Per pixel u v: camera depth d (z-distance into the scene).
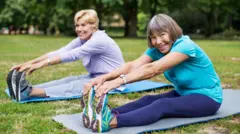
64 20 30.28
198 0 26.75
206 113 3.52
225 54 11.91
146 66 3.13
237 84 5.78
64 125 3.31
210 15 29.20
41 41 20.14
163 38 3.33
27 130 3.13
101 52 4.63
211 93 3.48
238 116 3.74
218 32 31.89
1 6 36.47
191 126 3.32
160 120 3.42
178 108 3.36
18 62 9.09
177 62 3.22
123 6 26.88
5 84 5.54
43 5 28.66
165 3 26.66
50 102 4.33
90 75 4.96
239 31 31.41
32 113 3.78
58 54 4.72
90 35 4.62
